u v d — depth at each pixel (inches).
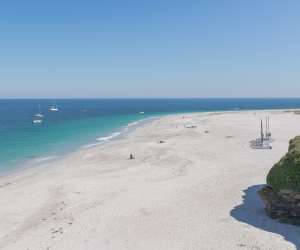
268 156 1240.8
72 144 1809.8
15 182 1013.8
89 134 2304.4
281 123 2719.0
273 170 649.6
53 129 2682.1
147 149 1504.7
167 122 3102.9
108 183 943.7
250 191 814.5
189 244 548.1
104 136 2172.7
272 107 7829.7
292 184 601.9
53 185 950.4
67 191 882.1
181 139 1795.0
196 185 880.3
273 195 652.1
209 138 1801.2
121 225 637.9
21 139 2028.8
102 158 1346.0
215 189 839.1
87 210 729.0
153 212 698.8
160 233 595.2
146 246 549.0
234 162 1144.2
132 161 1251.8
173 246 544.1
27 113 5398.6
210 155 1288.1
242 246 531.2
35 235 613.3
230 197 775.7
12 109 7017.7
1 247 571.8
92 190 880.9
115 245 557.3
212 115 4052.7
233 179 924.6
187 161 1186.6
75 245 563.8
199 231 595.8
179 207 722.8
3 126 2950.3
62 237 597.6
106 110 6614.2
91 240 580.1
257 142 1523.1
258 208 700.0
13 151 1584.6
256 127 2397.9
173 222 641.6
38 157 1432.1
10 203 802.8
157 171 1064.2
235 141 1649.9
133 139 1927.9
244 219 642.2
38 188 925.8
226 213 677.3
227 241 551.2
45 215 714.2
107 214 697.6
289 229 589.0
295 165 600.1
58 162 1315.2
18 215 721.0
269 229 591.8
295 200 607.8
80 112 5777.6
